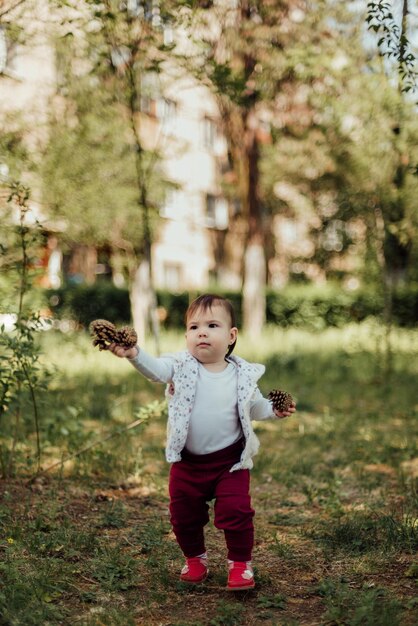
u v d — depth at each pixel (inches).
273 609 126.6
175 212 1048.2
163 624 120.4
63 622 119.1
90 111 345.4
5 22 215.2
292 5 311.0
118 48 246.5
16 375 192.9
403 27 206.4
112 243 562.3
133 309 650.8
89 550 154.3
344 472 240.2
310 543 164.4
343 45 324.8
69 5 211.3
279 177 717.9
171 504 136.3
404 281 747.4
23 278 199.3
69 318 769.6
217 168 1111.6
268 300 948.6
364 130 375.6
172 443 131.6
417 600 124.8
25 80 311.4
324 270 1096.2
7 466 212.8
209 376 134.0
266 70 323.6
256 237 726.5
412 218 399.9
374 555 151.8
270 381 470.3
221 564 150.4
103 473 222.7
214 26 280.8
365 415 354.3
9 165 242.1
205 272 1116.5
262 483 226.5
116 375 449.7
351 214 496.4
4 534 159.2
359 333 689.6
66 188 377.4
